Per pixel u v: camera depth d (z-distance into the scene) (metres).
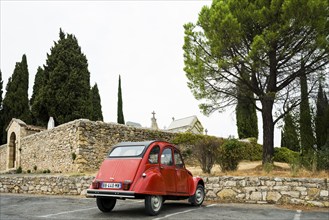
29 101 40.91
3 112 38.62
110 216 8.22
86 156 18.66
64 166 19.81
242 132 31.56
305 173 11.65
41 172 22.34
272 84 15.69
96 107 41.66
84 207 10.08
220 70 15.99
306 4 13.72
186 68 16.52
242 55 15.76
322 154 13.28
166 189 8.75
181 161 9.74
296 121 17.98
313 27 14.23
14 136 30.44
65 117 32.25
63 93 32.62
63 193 14.67
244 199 11.10
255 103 17.69
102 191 8.27
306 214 8.45
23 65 38.97
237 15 15.40
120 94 46.25
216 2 16.84
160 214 8.48
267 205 10.41
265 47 13.99
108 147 19.77
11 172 25.88
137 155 8.54
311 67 15.80
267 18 14.79
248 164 19.95
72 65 34.03
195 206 10.15
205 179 11.96
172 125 38.62
